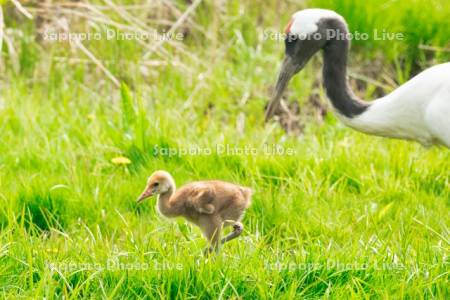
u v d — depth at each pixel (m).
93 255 17.02
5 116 24.38
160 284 16.08
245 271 16.38
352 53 28.61
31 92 27.11
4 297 15.66
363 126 19.98
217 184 17.89
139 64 28.19
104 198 20.38
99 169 21.75
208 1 30.42
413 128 19.56
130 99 23.31
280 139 24.47
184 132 24.28
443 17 28.42
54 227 19.72
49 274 15.91
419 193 21.19
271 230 18.98
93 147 22.86
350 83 28.20
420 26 28.31
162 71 28.20
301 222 19.45
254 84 27.89
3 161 22.20
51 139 23.20
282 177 21.88
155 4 29.78
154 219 19.78
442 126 18.67
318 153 22.91
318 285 16.42
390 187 21.20
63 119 24.88
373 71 28.39
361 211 20.12
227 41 29.88
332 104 20.23
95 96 27.08
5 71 28.08
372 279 16.53
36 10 28.50
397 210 20.20
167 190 17.86
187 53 28.11
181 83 27.62
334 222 19.48
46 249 17.36
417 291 15.88
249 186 21.28
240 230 17.86
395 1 28.77
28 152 22.33
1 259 16.61
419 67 28.39
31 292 15.69
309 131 25.62
